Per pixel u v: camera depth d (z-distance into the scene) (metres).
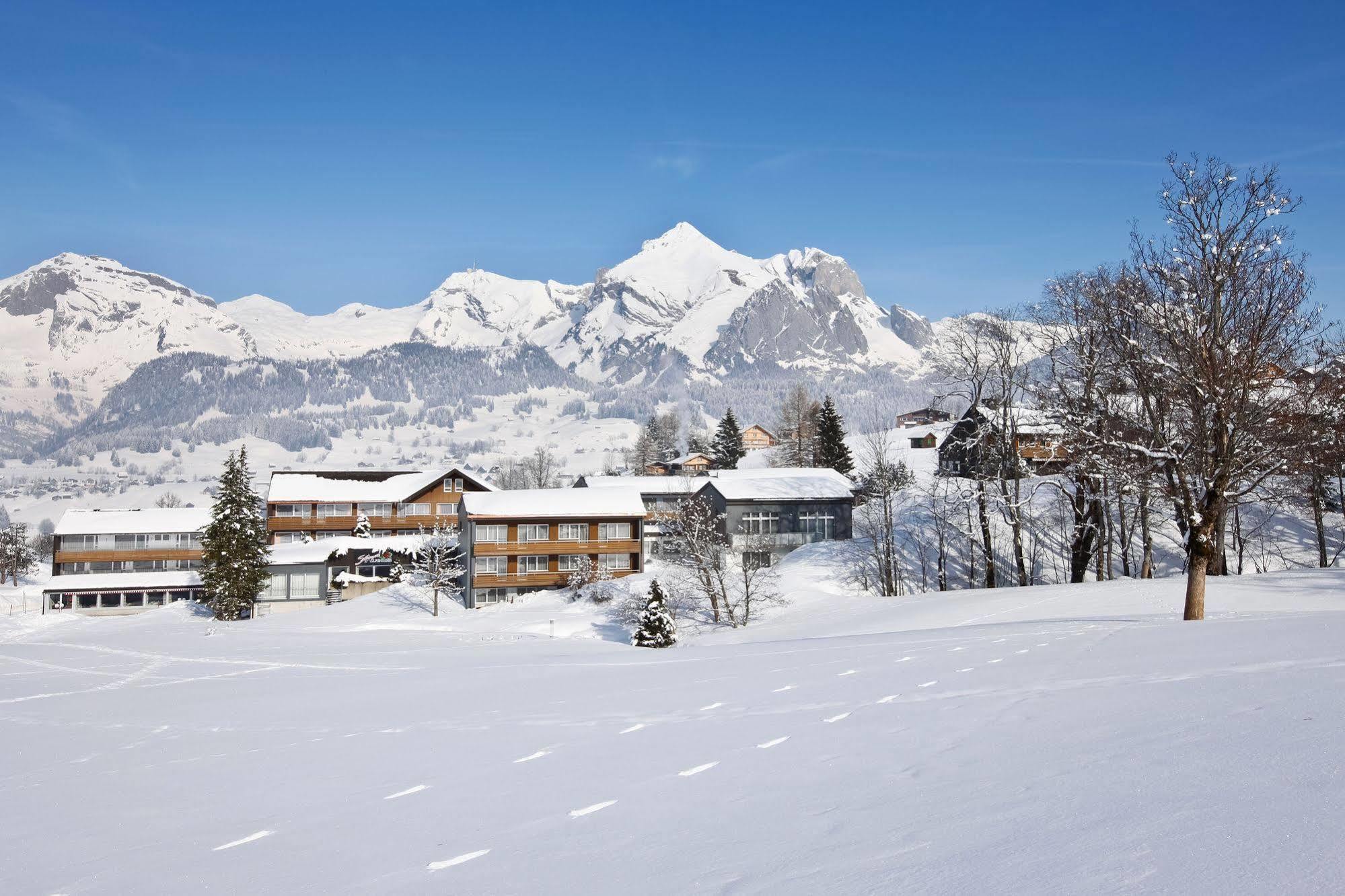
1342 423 29.17
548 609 60.59
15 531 121.44
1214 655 15.72
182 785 13.90
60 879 9.81
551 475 189.12
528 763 12.98
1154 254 29.28
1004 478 45.44
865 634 31.12
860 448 118.88
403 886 8.31
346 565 83.69
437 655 35.06
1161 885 5.92
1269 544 52.94
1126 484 34.50
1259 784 7.81
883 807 8.88
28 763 16.77
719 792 10.29
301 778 13.62
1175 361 29.08
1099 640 19.39
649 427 197.50
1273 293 26.80
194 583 89.12
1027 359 45.03
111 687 28.12
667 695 18.23
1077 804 8.00
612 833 9.16
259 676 29.59
